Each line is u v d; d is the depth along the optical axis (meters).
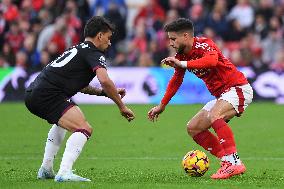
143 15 78.00
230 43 74.00
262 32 75.88
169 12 77.25
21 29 72.88
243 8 79.38
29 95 28.98
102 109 63.38
